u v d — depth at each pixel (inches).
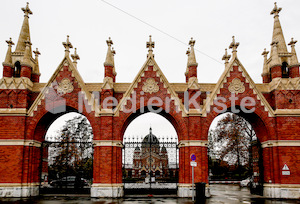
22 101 1064.8
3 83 1072.2
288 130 1050.1
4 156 1023.6
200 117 1050.1
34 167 1072.2
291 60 1125.7
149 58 1099.9
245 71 1095.6
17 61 1147.3
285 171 1020.5
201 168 1012.5
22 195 1005.8
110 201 890.1
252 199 968.3
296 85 1080.8
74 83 1085.1
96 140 1034.1
